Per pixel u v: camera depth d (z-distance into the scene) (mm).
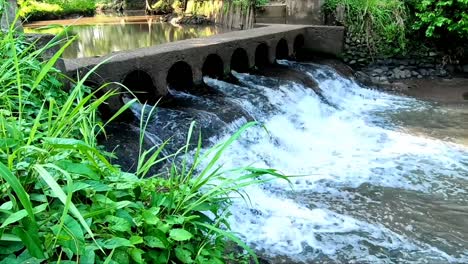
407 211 4145
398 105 7566
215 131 5086
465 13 7969
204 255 1927
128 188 1998
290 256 3436
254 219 3953
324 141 5973
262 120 5863
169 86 6371
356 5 8992
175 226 1952
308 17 9672
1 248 1401
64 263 1422
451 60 8641
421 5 8328
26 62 3014
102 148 3154
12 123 1877
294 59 8844
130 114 5059
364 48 8891
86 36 11469
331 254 3471
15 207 1493
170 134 4750
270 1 11320
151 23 15430
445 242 3643
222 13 13320
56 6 18172
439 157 5379
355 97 7969
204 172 2033
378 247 3570
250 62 7543
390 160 5312
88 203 1825
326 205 4246
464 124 6559
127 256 1626
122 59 5070
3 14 3594
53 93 3369
